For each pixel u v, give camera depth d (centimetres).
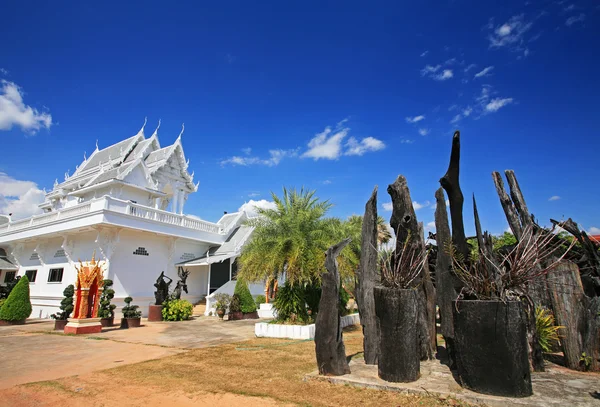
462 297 564
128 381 644
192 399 533
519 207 815
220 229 2722
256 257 1251
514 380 463
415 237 686
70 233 2197
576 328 643
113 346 1060
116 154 3375
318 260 1179
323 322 620
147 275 2228
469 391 488
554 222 658
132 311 1581
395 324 554
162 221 2258
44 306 2275
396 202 711
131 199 2633
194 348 1006
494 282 515
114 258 2058
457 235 639
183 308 1867
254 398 523
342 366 601
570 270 680
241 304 1938
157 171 3003
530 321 639
